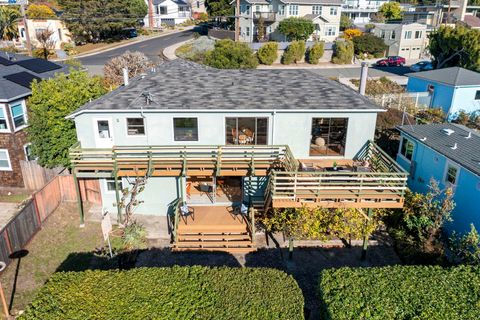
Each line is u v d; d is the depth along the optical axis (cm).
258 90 2070
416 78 4006
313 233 1633
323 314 1122
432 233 1706
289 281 1161
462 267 1228
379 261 1720
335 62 6506
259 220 1930
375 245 1834
